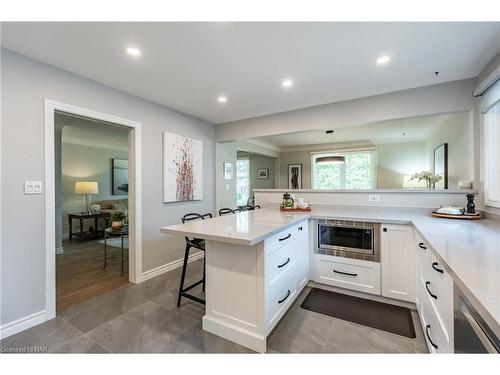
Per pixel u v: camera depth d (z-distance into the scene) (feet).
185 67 7.12
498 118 6.82
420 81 8.09
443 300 4.03
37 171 6.48
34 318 6.30
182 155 11.31
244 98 9.68
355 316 6.63
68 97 7.23
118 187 21.09
